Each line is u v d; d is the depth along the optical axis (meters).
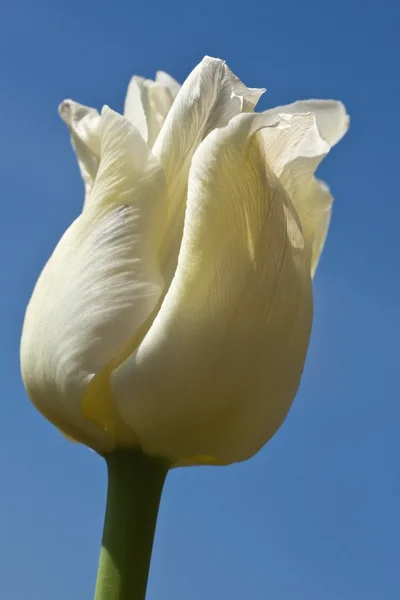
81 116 0.40
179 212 0.38
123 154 0.37
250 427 0.37
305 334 0.38
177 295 0.36
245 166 0.36
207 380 0.36
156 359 0.36
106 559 0.37
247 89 0.38
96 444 0.37
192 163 0.36
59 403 0.37
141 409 0.36
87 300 0.37
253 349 0.37
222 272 0.36
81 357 0.36
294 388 0.38
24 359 0.37
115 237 0.37
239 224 0.36
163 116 0.40
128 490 0.37
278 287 0.37
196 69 0.38
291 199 0.38
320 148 0.38
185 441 0.37
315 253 0.39
